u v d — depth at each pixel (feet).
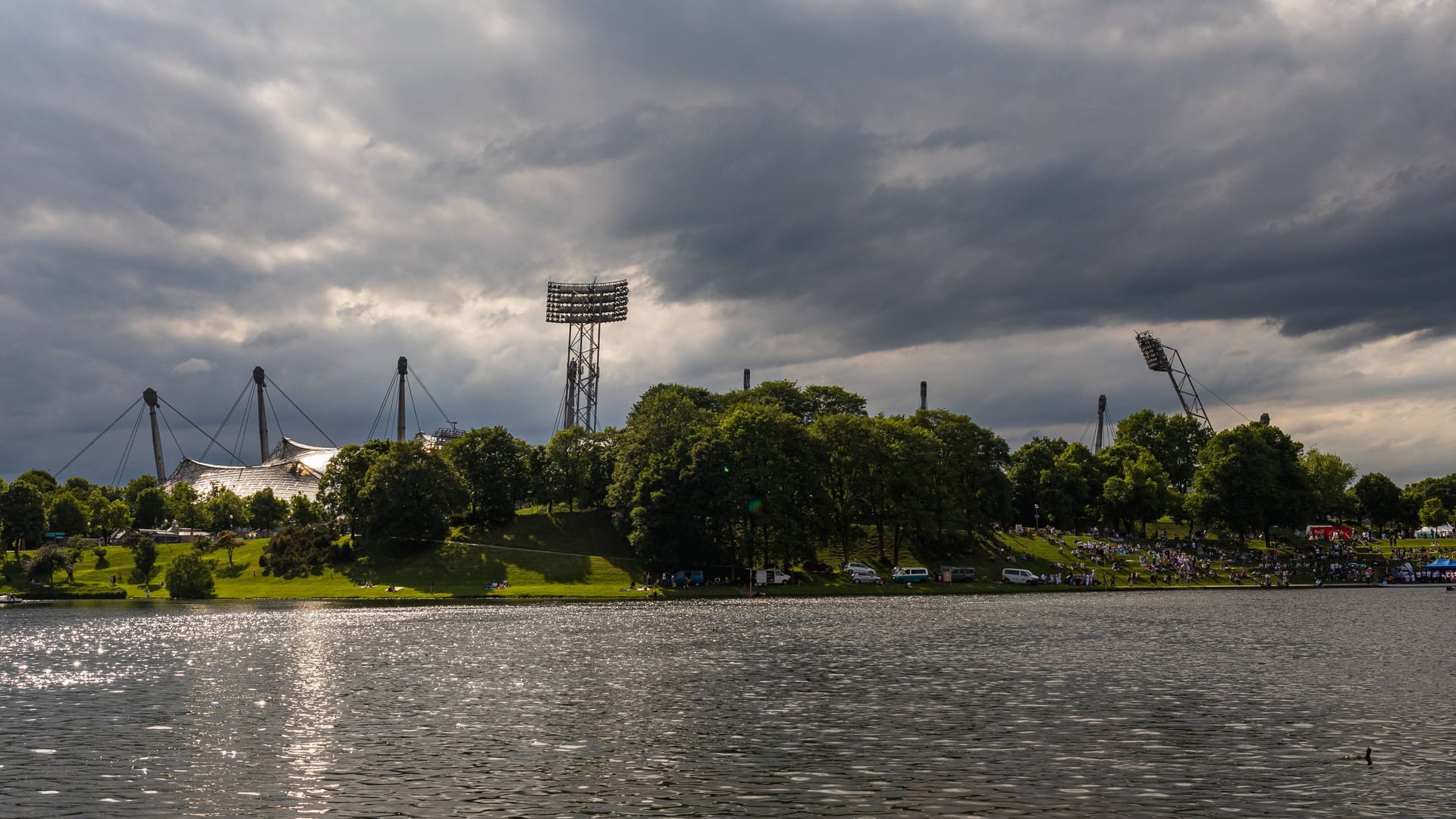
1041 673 213.46
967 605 419.33
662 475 510.99
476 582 518.37
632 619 353.31
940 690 191.21
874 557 579.48
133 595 523.70
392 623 341.82
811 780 124.77
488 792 120.06
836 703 177.88
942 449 573.74
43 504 645.10
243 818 110.93
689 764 133.18
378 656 248.32
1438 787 121.08
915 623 332.39
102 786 124.16
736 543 539.29
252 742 148.36
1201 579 565.12
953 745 143.74
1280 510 629.51
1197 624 324.19
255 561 582.76
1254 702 177.47
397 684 202.08
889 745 143.43
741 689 193.16
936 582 542.98
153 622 359.46
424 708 174.91
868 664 227.40
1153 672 214.48
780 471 532.32
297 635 304.09
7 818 111.86
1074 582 543.39
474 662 234.99
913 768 130.31
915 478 541.75
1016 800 115.75
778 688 194.70
